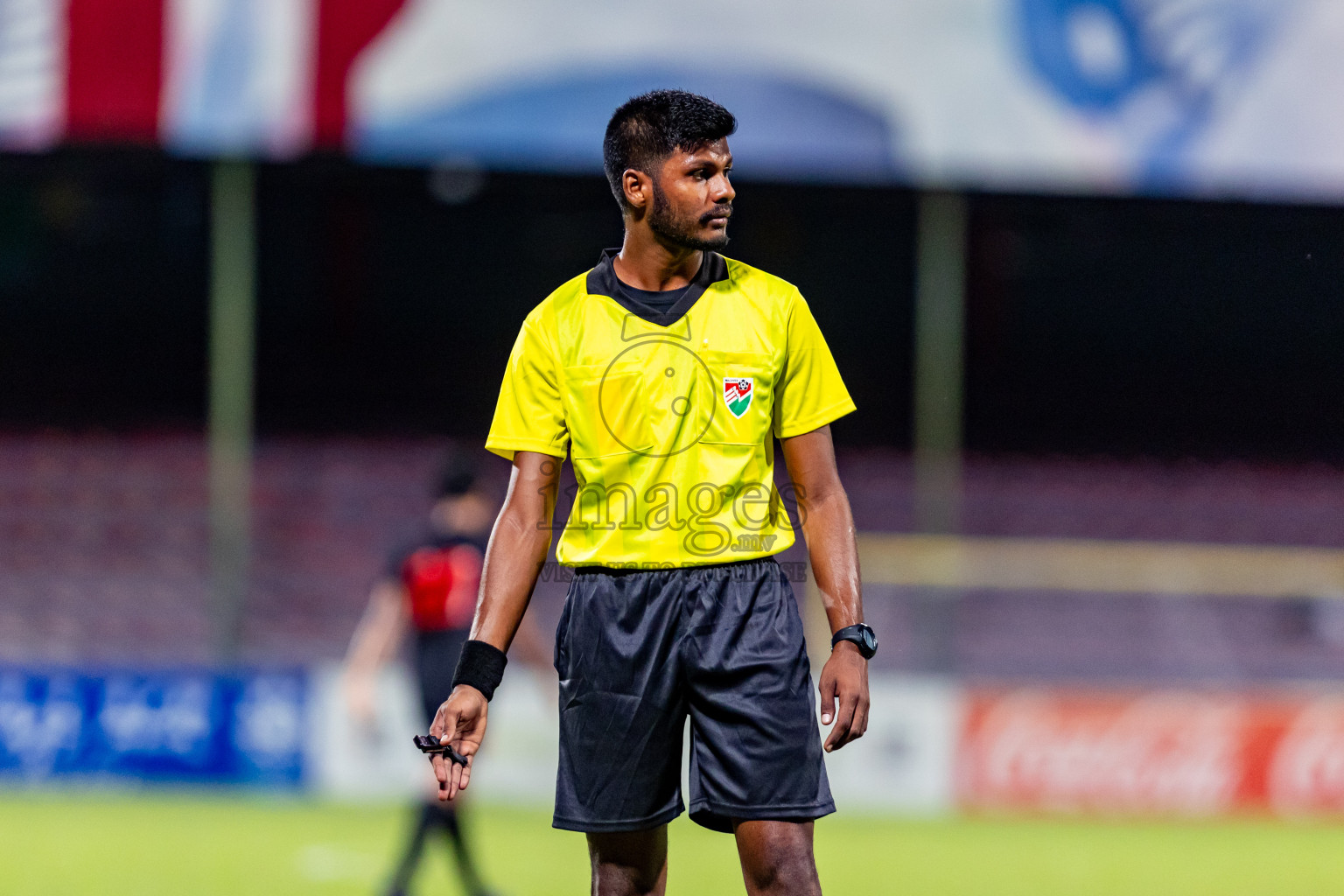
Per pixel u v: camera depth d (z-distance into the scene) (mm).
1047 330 81812
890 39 38781
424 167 55156
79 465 65938
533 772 35938
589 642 10969
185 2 37406
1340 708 36938
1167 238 80000
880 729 36812
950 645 54031
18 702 36219
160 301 78312
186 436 70750
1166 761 36688
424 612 22719
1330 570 56344
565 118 38281
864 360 79625
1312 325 81125
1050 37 38969
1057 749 36781
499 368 78875
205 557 61375
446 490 23234
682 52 38469
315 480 66500
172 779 36188
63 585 58531
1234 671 55125
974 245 79000
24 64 37000
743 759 10633
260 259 77875
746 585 10898
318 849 29125
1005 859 29578
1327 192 39156
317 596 60156
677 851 29766
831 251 79500
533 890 25094
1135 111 39000
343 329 78312
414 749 36312
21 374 75062
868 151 38656
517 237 79625
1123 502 69625
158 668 36375
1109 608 57188
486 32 38156
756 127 38562
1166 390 80812
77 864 26844
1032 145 38875
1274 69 39094
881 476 71125
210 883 25375
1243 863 29469
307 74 37781
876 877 27203
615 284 11133
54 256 77500
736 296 11078
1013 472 71125
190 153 47281
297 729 36281
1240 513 69500
